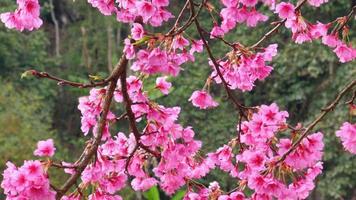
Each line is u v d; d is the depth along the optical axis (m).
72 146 14.80
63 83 2.74
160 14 2.95
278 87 12.68
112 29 15.05
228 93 3.15
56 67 15.79
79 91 14.85
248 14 3.26
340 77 11.99
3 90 12.85
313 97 12.44
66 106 15.28
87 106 3.11
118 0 2.96
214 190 3.21
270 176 2.91
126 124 12.46
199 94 3.32
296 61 12.36
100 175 2.96
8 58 14.88
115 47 15.16
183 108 12.97
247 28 12.70
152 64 2.81
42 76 2.69
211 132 12.73
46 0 16.72
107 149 3.23
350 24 12.09
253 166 2.96
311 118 12.08
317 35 3.39
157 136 3.11
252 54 3.20
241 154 3.23
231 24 3.32
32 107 13.02
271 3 3.27
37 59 15.43
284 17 3.23
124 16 3.06
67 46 16.25
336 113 11.44
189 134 3.16
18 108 12.64
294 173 3.14
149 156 3.24
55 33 16.67
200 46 3.12
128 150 3.23
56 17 16.69
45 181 2.60
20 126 11.77
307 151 2.93
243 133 3.22
